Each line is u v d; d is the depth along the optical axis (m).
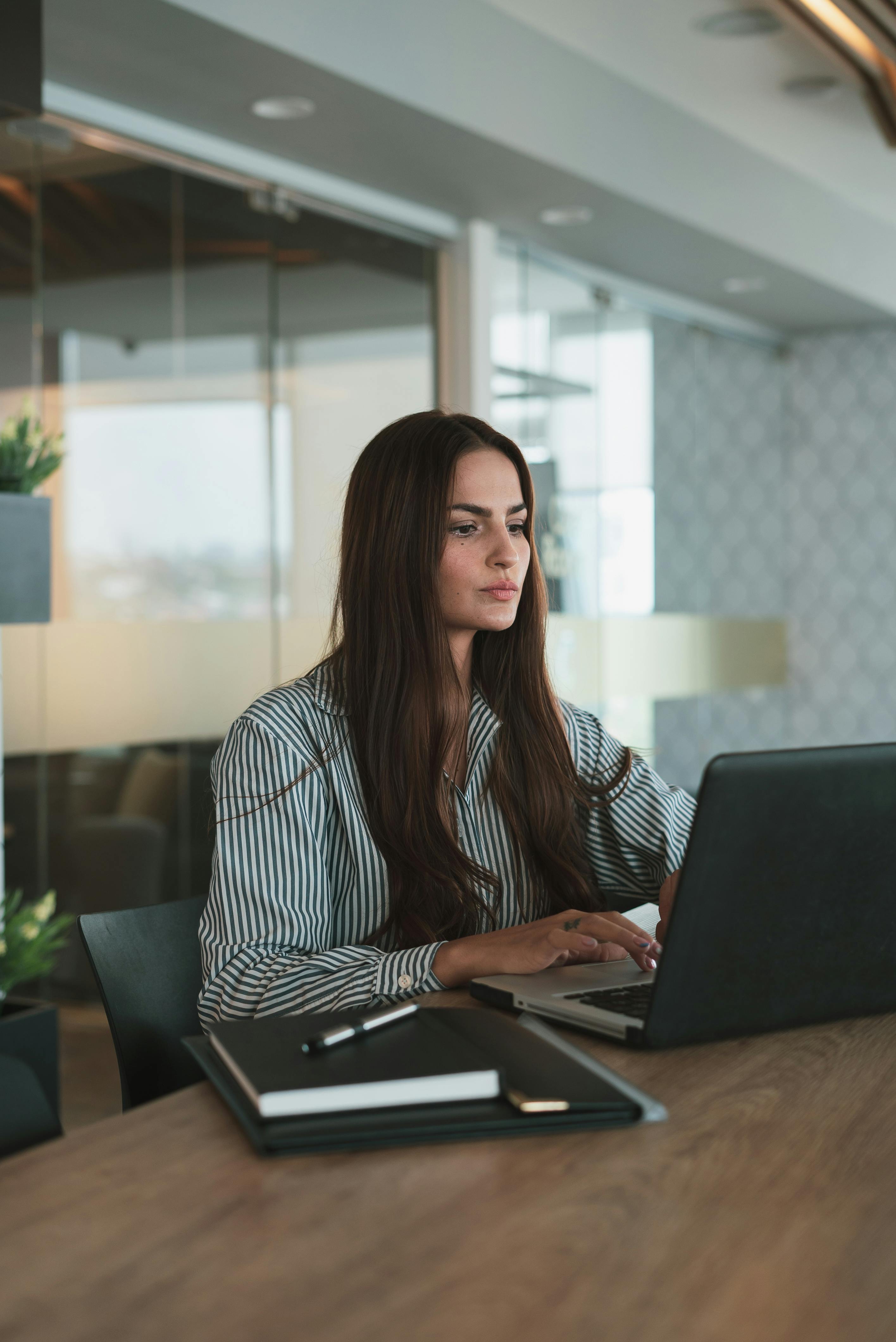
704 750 5.14
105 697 3.21
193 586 3.36
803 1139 0.79
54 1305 0.59
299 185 3.36
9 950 2.25
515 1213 0.68
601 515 4.48
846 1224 0.67
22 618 2.16
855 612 5.61
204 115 2.99
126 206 3.15
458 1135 0.79
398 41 2.88
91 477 3.19
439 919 1.33
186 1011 1.30
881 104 3.59
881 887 1.00
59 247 3.06
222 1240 0.65
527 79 3.25
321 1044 0.87
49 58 2.66
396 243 3.71
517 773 1.42
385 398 3.68
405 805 1.32
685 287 4.75
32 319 3.00
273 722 1.30
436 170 3.38
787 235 4.41
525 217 3.81
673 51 3.47
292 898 1.23
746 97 3.81
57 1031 2.19
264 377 3.42
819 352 5.65
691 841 0.90
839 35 3.21
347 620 1.36
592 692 4.41
